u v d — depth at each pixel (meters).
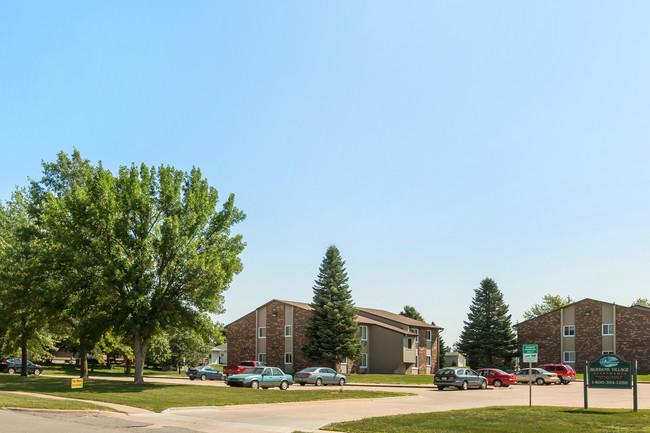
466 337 76.06
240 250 40.25
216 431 17.70
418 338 72.50
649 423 18.55
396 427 18.41
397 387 44.91
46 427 16.88
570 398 33.94
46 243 41.41
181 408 24.27
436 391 40.78
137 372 37.25
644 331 62.12
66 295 37.47
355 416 22.78
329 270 62.00
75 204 36.16
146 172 37.62
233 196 40.31
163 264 36.78
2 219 47.41
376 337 68.56
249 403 26.89
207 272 36.28
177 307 37.09
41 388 31.78
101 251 36.59
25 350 45.81
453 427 18.27
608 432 16.44
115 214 36.50
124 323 35.59
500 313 75.94
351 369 65.19
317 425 19.61
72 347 67.69
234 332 71.62
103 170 37.34
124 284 35.81
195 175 39.22
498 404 29.53
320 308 61.31
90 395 28.47
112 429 17.19
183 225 37.31
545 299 112.19
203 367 51.16
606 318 64.81
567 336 67.44
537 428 17.61
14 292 39.38
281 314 67.69
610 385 23.39
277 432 17.67
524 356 25.98
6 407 21.17
